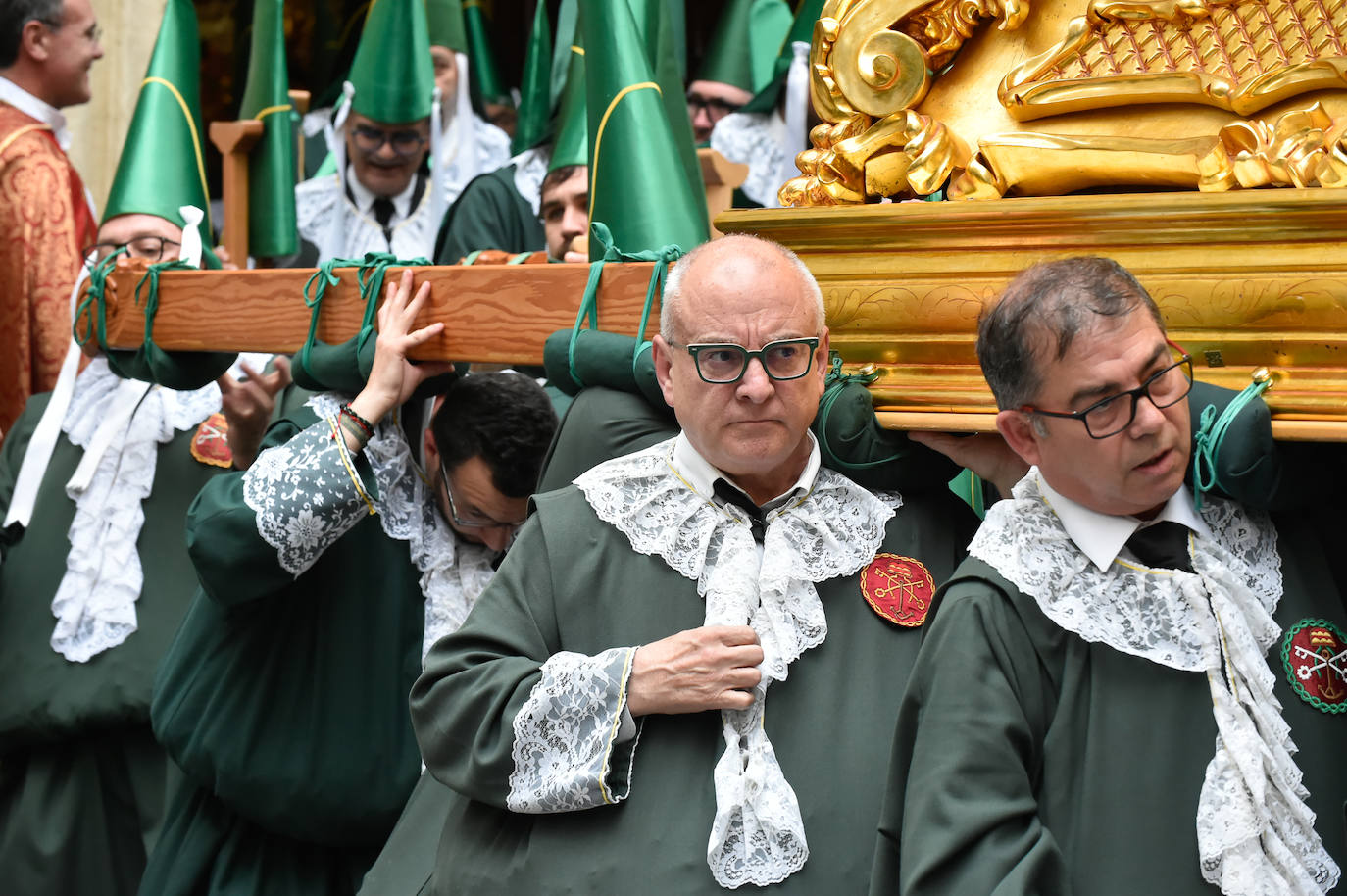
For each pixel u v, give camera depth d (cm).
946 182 411
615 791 360
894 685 378
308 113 1052
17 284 770
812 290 381
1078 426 312
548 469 443
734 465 378
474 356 482
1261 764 308
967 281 395
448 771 379
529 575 391
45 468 625
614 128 496
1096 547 326
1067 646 323
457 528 524
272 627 510
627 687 360
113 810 609
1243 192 352
